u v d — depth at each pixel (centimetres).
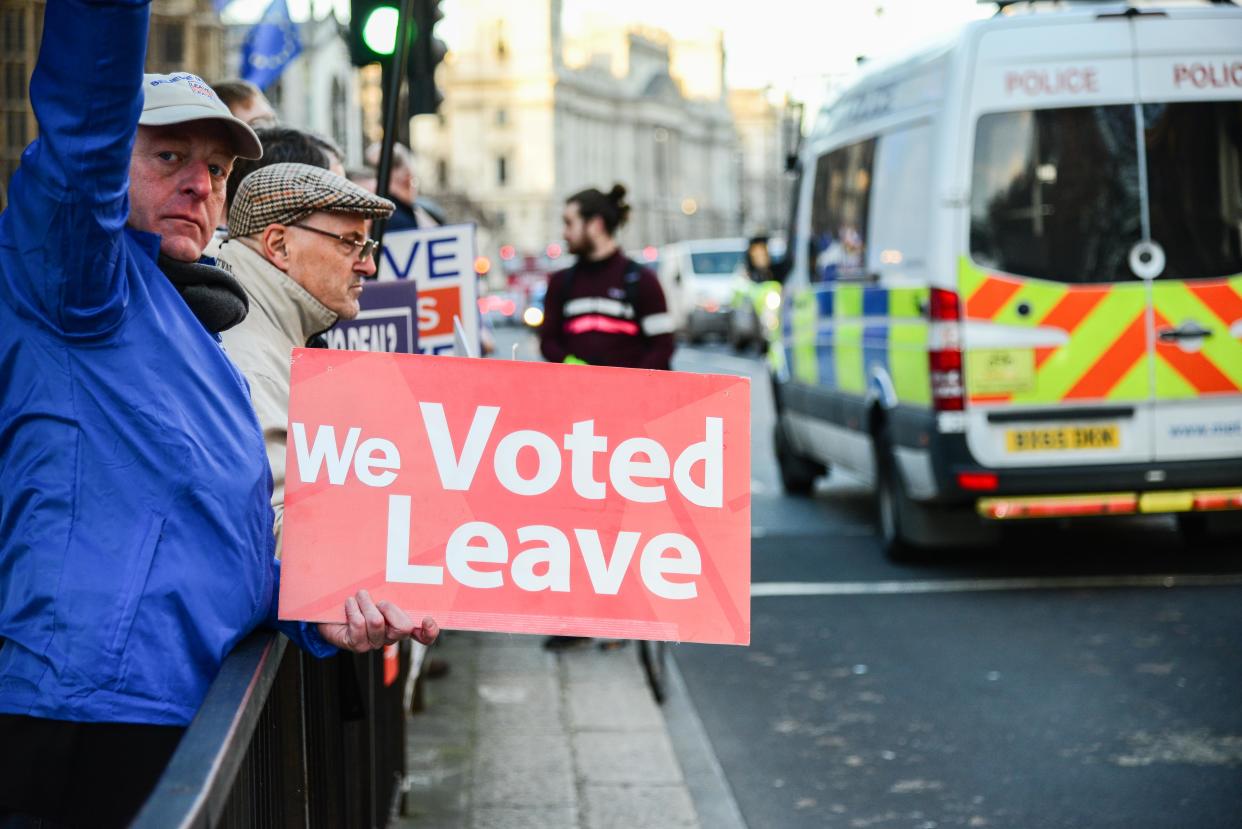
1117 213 870
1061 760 573
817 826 514
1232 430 874
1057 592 869
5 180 752
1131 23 874
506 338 4428
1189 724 611
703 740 614
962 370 866
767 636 795
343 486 257
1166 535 1037
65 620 223
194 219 252
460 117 13775
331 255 312
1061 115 872
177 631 228
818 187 1150
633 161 15500
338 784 351
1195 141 873
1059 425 869
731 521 262
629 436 261
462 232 573
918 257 902
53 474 226
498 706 663
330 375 256
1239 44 878
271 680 238
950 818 517
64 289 221
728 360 2964
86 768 224
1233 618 788
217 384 243
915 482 911
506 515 259
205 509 232
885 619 820
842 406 1062
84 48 209
